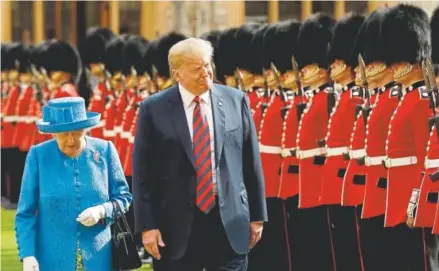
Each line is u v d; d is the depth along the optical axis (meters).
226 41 24.23
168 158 15.52
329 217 20.48
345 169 20.05
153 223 15.56
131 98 27.73
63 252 14.96
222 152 15.43
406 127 17.91
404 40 18.38
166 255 15.67
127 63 27.92
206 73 15.40
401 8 18.61
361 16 20.42
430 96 17.38
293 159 21.39
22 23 48.84
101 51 30.38
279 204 21.67
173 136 15.47
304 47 21.45
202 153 15.42
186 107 15.55
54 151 15.16
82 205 15.02
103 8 47.34
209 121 15.53
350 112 19.98
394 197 18.03
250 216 15.87
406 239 18.14
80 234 14.99
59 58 33.06
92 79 32.31
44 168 15.09
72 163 15.11
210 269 15.53
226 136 15.47
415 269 18.12
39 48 36.84
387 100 18.61
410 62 18.28
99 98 29.23
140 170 15.59
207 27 44.34
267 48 22.39
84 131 15.34
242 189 15.59
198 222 15.42
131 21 46.94
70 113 14.95
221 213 15.32
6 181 38.16
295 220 21.33
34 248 14.99
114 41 28.97
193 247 15.46
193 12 44.62
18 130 37.34
